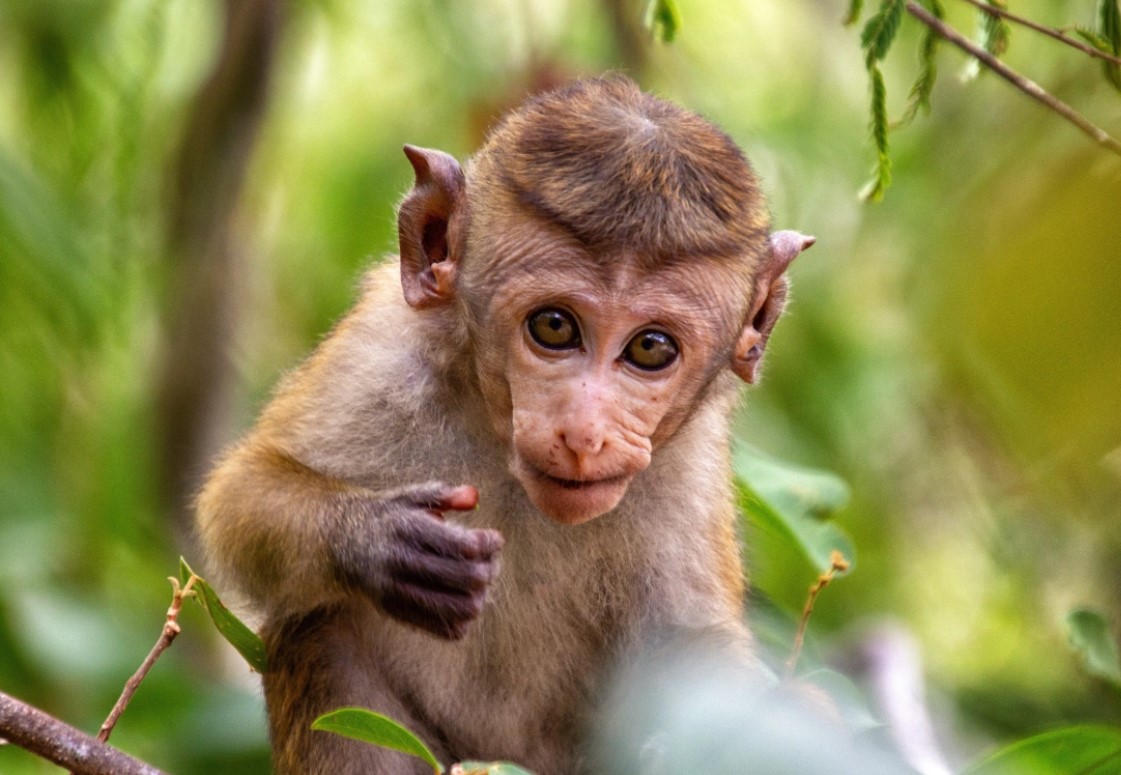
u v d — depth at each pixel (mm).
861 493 17484
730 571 10781
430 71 18672
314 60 19422
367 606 10094
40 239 14625
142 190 16953
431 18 18250
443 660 10227
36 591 14391
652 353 8219
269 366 18266
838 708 8820
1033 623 15969
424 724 10336
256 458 9750
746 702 7793
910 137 16766
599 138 8383
